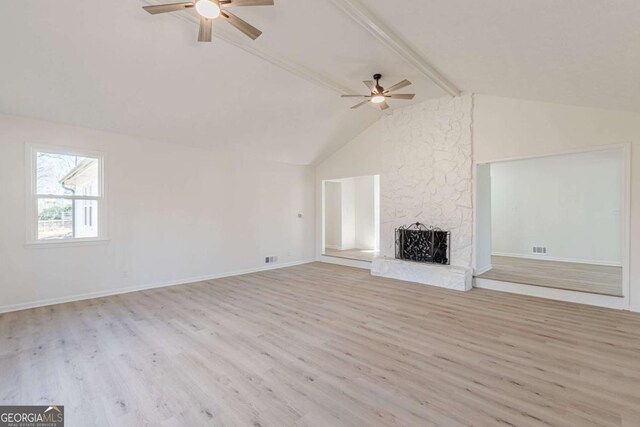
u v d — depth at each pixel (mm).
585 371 2551
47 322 3676
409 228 6184
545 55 3072
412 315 3912
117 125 4711
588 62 2975
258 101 4906
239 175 6527
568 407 2088
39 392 2279
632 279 3990
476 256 5395
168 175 5480
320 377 2477
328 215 9867
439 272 5363
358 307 4242
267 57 3834
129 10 2945
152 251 5301
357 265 7316
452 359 2766
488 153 5188
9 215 4043
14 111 4000
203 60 3805
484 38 3055
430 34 3234
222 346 3041
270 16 3150
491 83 4465
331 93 5195
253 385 2369
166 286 5434
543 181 7539
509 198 8031
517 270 6020
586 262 6961
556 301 4488
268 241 7086
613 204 6668
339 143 7328
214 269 6121
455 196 5559
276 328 3498
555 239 7383
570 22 2420
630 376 2471
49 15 2863
